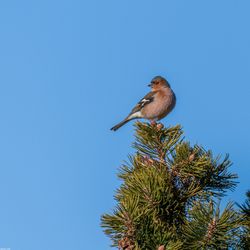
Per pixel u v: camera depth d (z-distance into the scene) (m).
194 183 9.03
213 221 7.70
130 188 8.63
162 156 9.62
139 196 8.45
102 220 7.87
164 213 8.58
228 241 7.80
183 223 8.52
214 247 7.80
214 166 9.17
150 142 9.69
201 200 8.84
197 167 8.91
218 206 7.82
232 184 9.16
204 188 9.12
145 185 8.41
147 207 8.30
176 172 9.05
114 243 7.86
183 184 9.12
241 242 7.90
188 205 8.80
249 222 8.01
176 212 8.62
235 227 7.70
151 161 9.40
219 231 7.71
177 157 9.15
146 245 7.87
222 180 9.16
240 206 8.52
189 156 9.09
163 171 8.99
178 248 7.57
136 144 9.78
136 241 7.82
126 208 7.83
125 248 7.81
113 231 7.87
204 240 7.74
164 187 8.63
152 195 8.40
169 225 8.49
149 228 7.96
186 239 7.86
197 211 7.89
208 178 9.14
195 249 7.76
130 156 9.62
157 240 7.85
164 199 8.49
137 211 7.86
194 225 7.82
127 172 9.33
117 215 7.84
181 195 8.81
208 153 9.34
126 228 7.79
